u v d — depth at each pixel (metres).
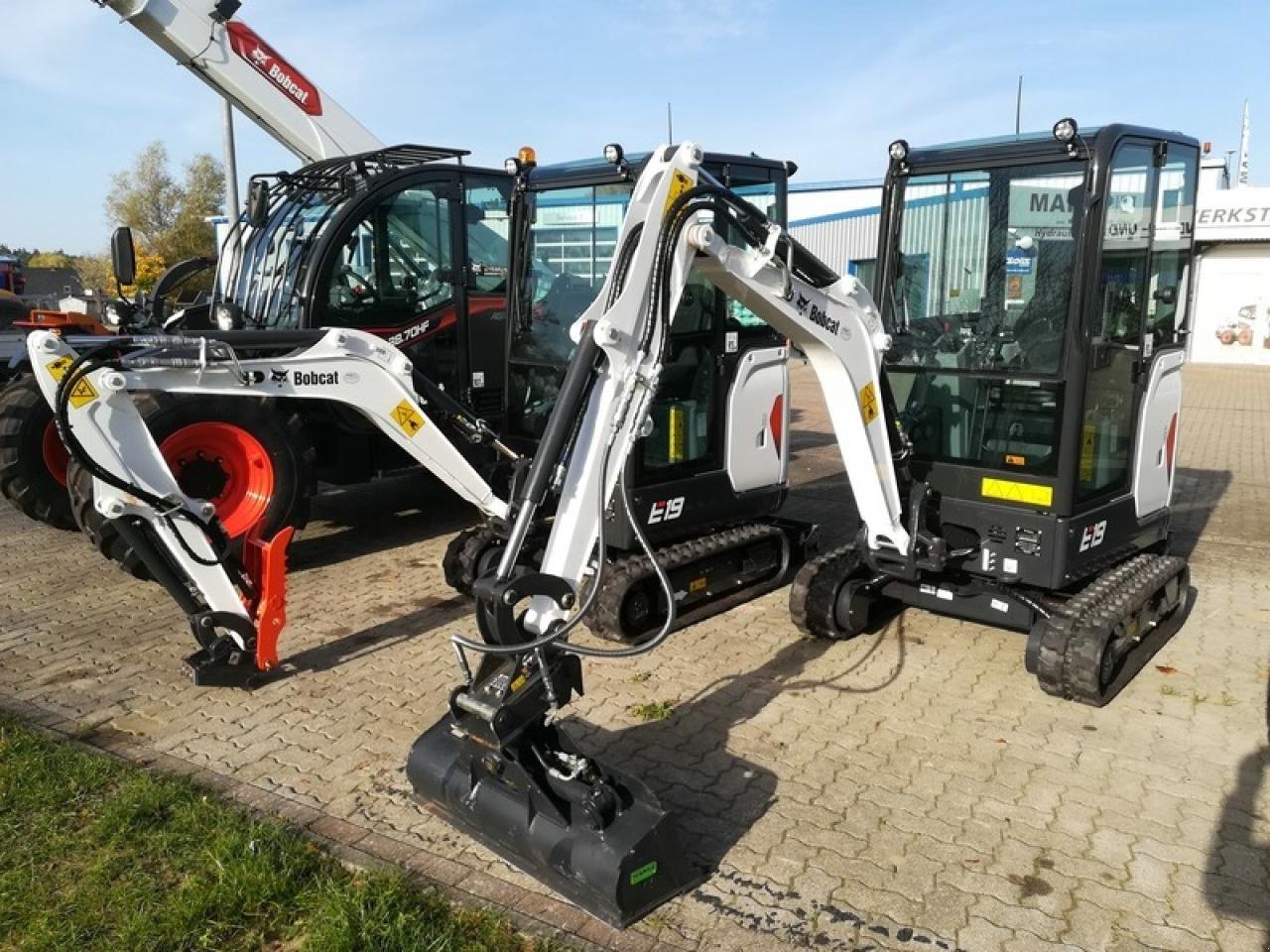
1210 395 16.09
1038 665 4.50
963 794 3.79
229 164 13.51
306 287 6.83
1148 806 3.70
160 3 7.46
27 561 6.82
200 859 3.31
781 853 3.41
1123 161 4.45
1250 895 3.18
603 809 3.07
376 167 7.60
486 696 3.21
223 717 4.47
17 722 4.30
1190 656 5.13
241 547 4.84
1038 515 4.59
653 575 5.29
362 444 7.06
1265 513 8.23
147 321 7.97
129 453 4.38
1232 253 20.98
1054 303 4.49
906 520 4.77
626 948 2.92
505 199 8.00
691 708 4.54
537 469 3.32
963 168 4.68
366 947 2.87
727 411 5.79
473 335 7.85
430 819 3.62
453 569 5.82
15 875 3.21
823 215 21.80
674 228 3.45
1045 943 2.96
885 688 4.75
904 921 3.06
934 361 4.94
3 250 50.16
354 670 5.00
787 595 6.15
